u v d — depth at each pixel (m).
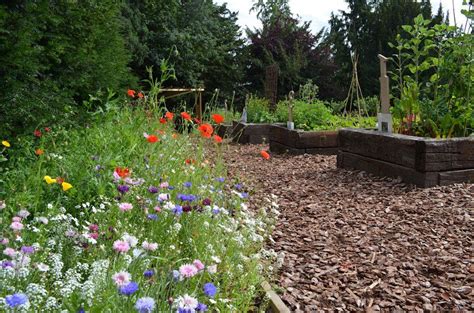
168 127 5.09
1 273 1.77
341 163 6.71
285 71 27.42
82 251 2.30
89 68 6.21
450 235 3.76
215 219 2.85
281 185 5.87
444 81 6.80
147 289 1.81
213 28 24.69
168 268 2.00
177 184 3.43
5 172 3.45
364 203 4.80
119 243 1.93
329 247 3.60
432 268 3.17
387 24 27.03
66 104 5.22
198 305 1.62
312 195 5.28
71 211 3.03
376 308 2.70
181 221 2.73
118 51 7.41
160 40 19.88
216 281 2.39
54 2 5.71
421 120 6.21
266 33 29.25
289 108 9.08
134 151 4.30
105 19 6.88
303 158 8.12
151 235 2.54
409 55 6.44
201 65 21.52
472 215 4.16
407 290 2.89
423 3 27.42
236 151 9.52
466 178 5.25
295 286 2.92
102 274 1.83
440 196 4.79
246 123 11.68
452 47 6.04
